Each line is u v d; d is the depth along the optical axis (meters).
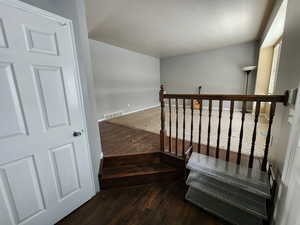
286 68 1.33
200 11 2.86
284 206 0.98
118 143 2.69
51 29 1.27
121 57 5.28
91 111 1.80
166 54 6.63
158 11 2.78
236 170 1.50
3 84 1.05
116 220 1.49
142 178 2.00
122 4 2.48
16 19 1.06
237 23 3.52
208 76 6.33
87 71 1.72
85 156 1.69
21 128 1.16
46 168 1.34
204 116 4.69
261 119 4.19
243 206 1.34
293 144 0.92
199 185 1.61
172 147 2.47
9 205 1.15
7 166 1.11
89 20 3.01
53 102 1.34
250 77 5.44
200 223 1.43
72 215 1.56
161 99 2.09
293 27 1.20
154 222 1.46
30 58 1.16
